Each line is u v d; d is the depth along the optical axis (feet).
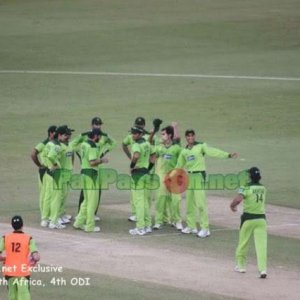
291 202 366.84
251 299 256.93
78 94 549.54
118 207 360.48
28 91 555.69
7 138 461.37
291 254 301.63
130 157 339.36
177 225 329.72
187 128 480.23
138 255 296.51
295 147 452.35
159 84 569.64
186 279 273.13
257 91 554.87
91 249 301.84
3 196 371.35
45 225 330.13
